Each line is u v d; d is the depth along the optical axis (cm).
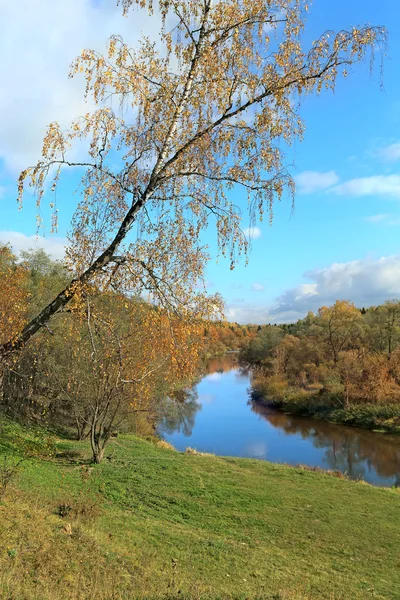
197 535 1133
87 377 1817
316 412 4141
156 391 2027
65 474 1549
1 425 1920
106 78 653
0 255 2528
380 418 3666
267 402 4794
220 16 691
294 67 664
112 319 769
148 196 689
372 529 1286
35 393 2498
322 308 6950
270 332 8231
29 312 2195
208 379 7150
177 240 715
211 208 720
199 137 683
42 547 793
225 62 686
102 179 679
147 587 753
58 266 2675
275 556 1054
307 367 5719
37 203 636
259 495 1529
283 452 2873
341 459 2716
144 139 721
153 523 1180
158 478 1638
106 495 1396
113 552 893
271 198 689
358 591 902
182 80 714
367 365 4516
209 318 730
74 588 674
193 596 712
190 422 3841
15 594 579
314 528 1270
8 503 1005
